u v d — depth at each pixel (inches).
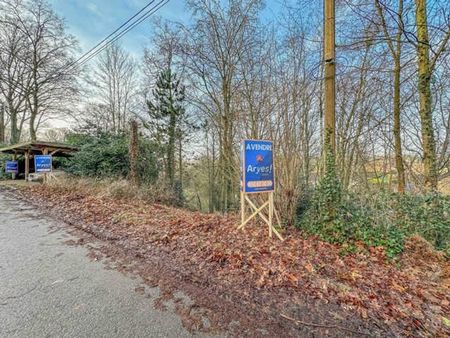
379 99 330.3
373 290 105.7
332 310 91.2
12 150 528.1
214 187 547.8
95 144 447.2
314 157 262.5
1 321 81.7
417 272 127.3
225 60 430.3
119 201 294.8
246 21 388.8
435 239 170.9
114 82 800.9
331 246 154.5
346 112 355.9
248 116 342.3
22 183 467.2
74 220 214.1
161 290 104.0
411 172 311.9
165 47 471.8
